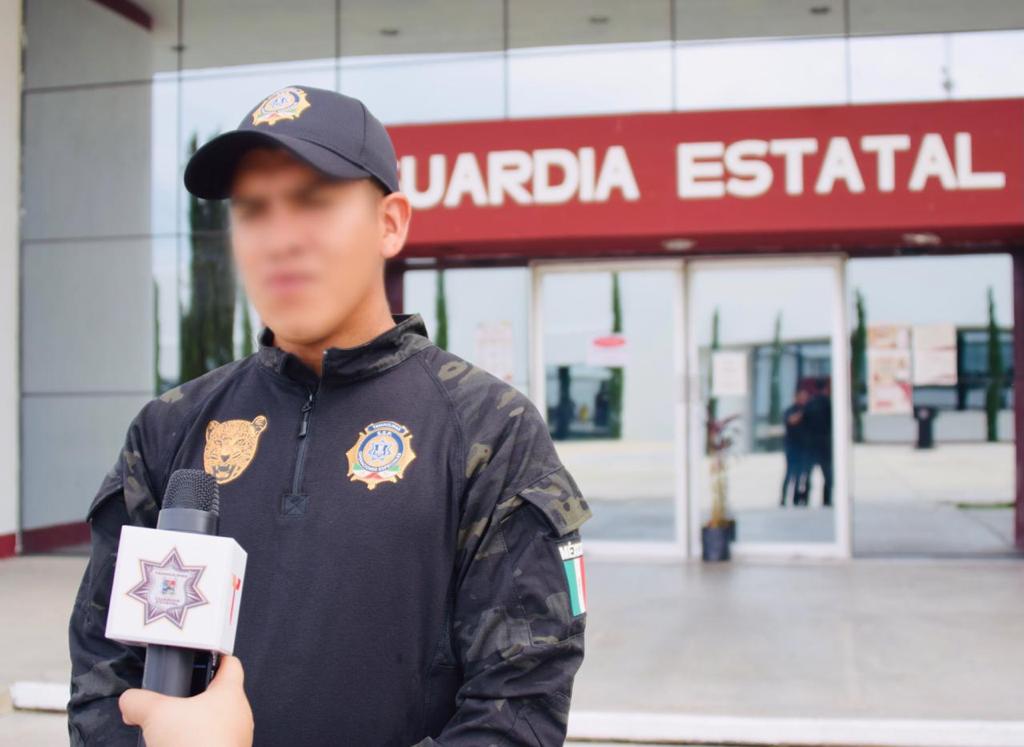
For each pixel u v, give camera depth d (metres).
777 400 8.02
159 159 8.52
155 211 8.52
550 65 8.02
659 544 8.10
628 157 7.14
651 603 6.39
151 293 8.52
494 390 1.35
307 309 1.28
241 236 1.31
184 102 8.48
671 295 8.12
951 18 7.70
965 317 7.80
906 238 7.45
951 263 7.82
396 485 1.25
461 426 1.30
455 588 1.27
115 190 8.59
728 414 8.08
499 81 8.05
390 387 1.34
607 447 8.19
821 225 6.99
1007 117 6.84
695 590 6.77
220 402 1.40
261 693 1.18
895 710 4.24
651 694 4.52
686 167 7.09
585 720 4.23
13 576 7.62
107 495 1.38
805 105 7.61
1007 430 7.77
